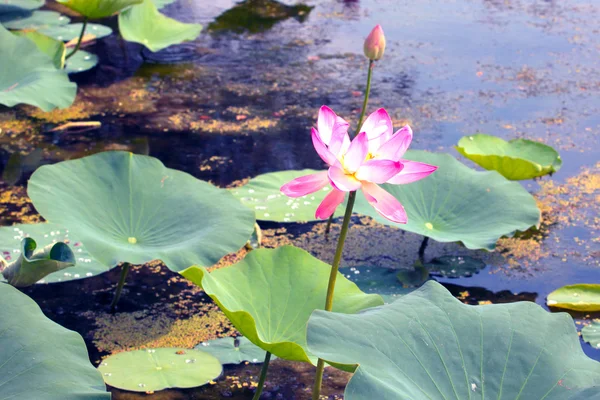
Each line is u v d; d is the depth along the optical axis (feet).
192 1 23.49
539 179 13.50
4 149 13.44
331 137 5.64
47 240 9.75
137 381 7.70
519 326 6.23
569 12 23.68
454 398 5.42
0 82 13.26
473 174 11.44
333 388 8.14
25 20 19.31
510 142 13.15
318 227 11.87
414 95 17.07
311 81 17.75
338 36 20.99
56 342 6.21
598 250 11.34
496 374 5.71
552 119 15.97
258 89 17.15
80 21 20.58
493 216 10.60
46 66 13.82
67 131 14.42
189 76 17.70
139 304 9.53
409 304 6.36
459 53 19.79
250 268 7.76
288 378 8.25
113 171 9.56
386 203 5.63
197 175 12.85
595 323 9.46
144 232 8.99
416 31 21.47
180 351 8.46
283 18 22.40
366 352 5.51
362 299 7.49
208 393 7.86
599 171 13.79
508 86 17.74
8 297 6.49
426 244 11.43
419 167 5.70
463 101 16.80
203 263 8.23
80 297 9.58
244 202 11.25
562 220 12.16
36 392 5.63
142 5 18.74
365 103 9.59
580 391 5.54
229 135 14.67
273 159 13.71
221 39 20.36
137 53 18.93
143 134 14.47
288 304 7.45
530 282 10.48
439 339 5.92
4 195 11.84
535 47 20.38
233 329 9.16
